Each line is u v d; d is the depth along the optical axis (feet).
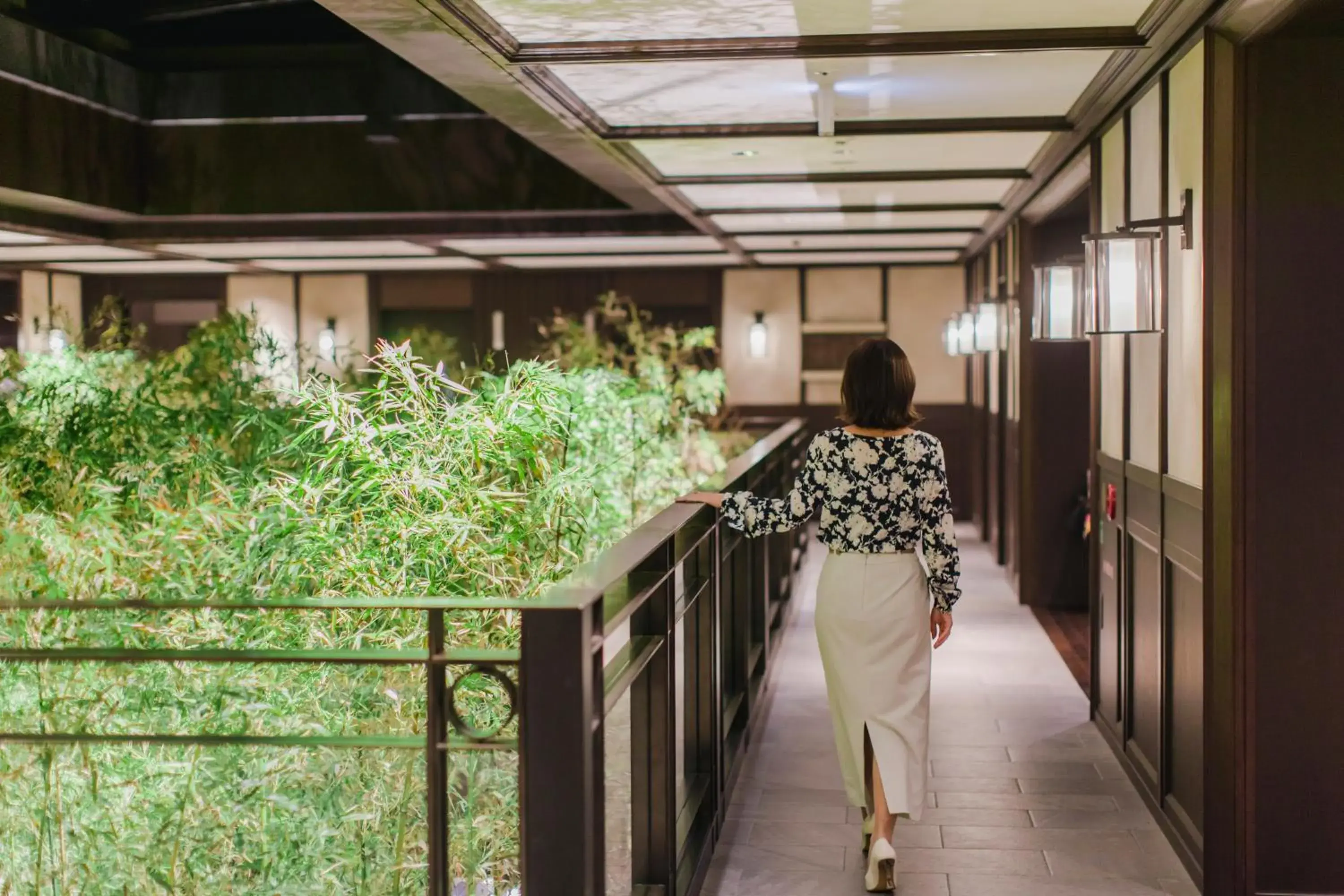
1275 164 10.89
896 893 11.61
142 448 16.07
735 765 14.82
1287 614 11.05
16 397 17.11
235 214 26.45
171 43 28.02
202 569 11.56
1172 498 12.94
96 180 24.23
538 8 11.94
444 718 7.47
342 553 11.19
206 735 8.56
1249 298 10.93
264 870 9.93
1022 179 21.54
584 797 7.02
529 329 42.68
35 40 21.75
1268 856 11.20
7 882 10.11
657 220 29.78
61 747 10.29
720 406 40.63
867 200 25.23
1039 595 26.27
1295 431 10.96
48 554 11.41
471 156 26.50
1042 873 12.10
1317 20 10.26
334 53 26.04
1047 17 12.09
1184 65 12.40
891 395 11.13
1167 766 13.25
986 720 17.66
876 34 12.75
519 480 12.19
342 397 11.82
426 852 10.25
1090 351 18.01
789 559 24.99
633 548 8.82
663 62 13.47
